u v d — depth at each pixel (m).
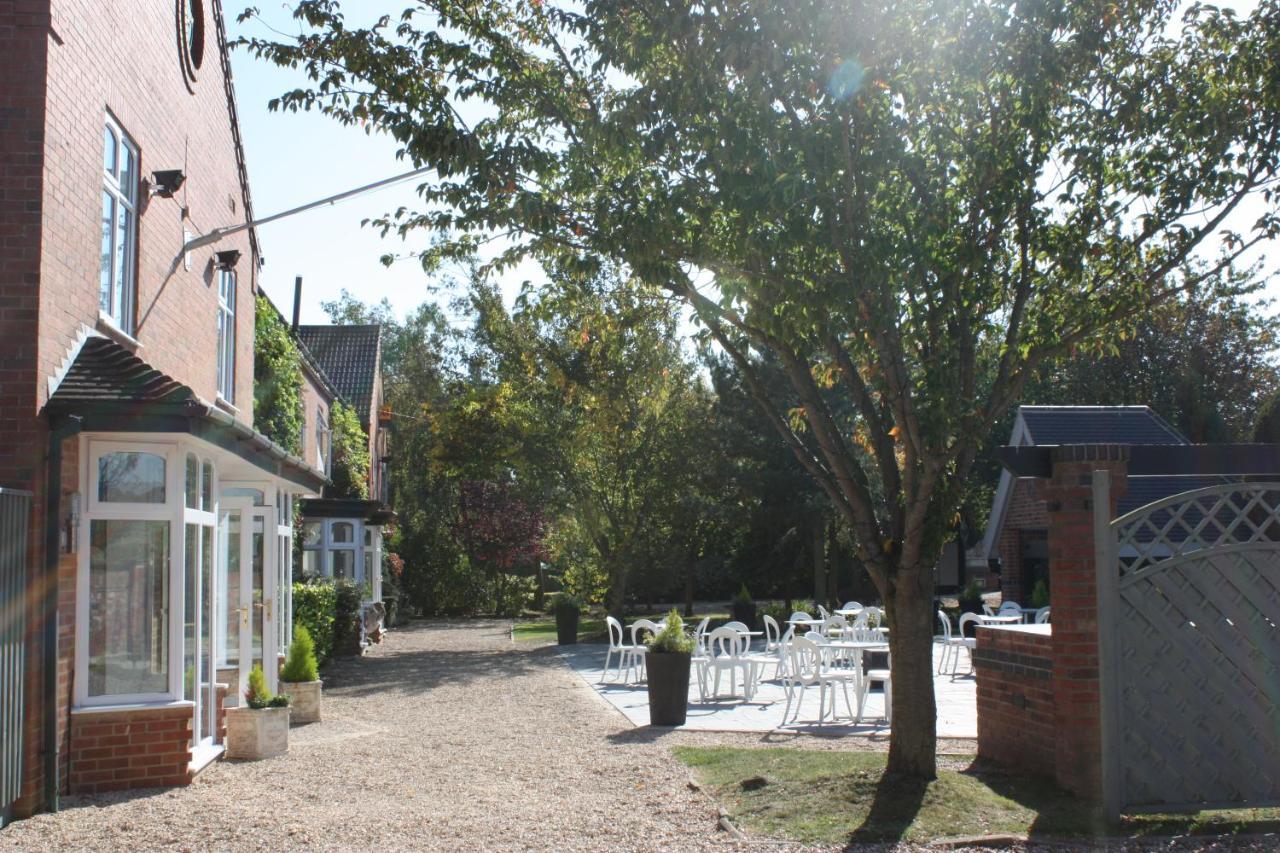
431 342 34.12
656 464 27.59
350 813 7.86
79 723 8.55
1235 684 7.54
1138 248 8.49
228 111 14.03
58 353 8.39
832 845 6.67
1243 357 32.44
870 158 7.66
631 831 7.15
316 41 8.16
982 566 34.06
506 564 39.38
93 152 9.13
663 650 12.16
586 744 10.85
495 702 14.60
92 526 8.72
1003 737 9.05
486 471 29.11
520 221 8.04
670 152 8.00
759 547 33.25
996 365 9.37
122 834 7.32
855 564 34.62
